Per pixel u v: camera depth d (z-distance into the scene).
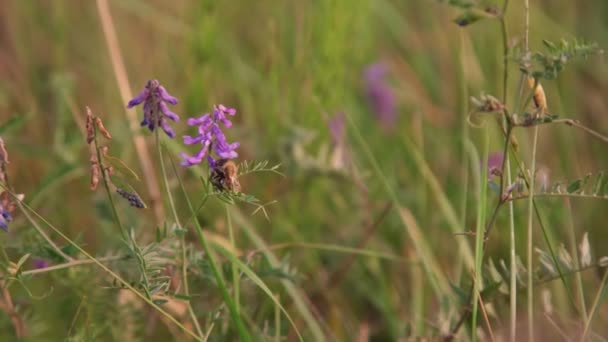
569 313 1.37
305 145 1.53
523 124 1.18
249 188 1.49
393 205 1.43
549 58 1.16
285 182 1.49
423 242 1.38
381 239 1.48
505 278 1.24
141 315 1.28
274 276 1.27
